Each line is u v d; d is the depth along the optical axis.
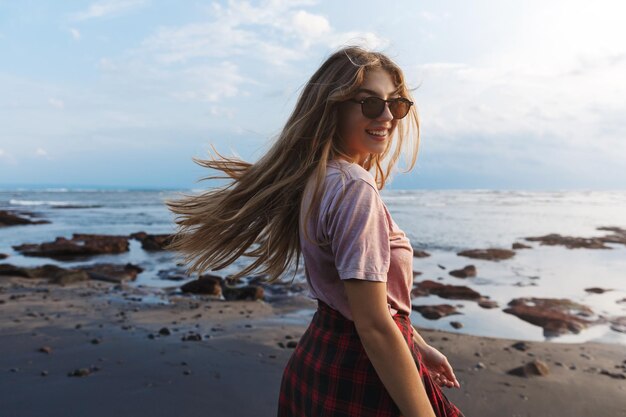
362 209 1.33
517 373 4.19
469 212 30.80
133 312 6.45
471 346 5.02
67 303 7.00
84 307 6.72
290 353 4.64
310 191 1.47
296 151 1.58
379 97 1.54
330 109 1.53
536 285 8.88
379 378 1.38
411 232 18.59
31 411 3.34
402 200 51.16
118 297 7.63
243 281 9.28
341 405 1.39
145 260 13.36
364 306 1.28
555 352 4.86
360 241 1.30
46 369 4.14
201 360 4.41
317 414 1.44
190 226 1.81
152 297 7.77
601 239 16.14
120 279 9.75
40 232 21.78
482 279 9.49
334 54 1.58
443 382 1.89
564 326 5.98
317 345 1.50
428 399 1.34
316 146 1.52
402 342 1.29
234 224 1.69
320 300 1.53
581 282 9.18
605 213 30.42
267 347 4.84
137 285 9.24
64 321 5.83
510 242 15.52
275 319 6.19
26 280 9.45
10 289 8.23
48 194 92.12
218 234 1.73
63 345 4.82
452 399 3.66
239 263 11.62
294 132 1.55
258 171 1.64
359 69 1.50
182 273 10.67
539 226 21.34
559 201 49.66
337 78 1.54
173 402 3.52
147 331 5.43
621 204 43.19
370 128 1.55
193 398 3.59
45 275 9.97
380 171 2.00
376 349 1.27
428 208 35.22
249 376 4.03
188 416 3.31
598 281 9.27
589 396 3.73
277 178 1.59
